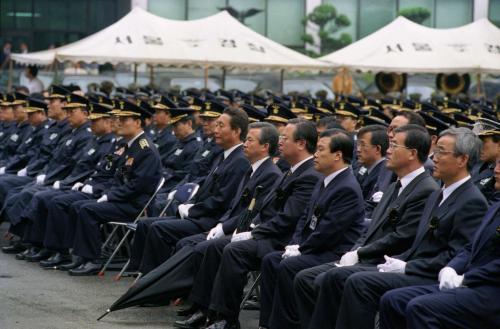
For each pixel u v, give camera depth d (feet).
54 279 58.59
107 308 50.52
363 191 52.26
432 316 34.04
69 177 66.80
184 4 182.91
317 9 177.58
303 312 40.57
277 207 46.70
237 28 109.60
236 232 47.52
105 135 67.00
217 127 52.54
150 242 52.65
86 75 137.69
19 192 69.97
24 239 64.95
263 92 125.90
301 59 109.70
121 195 60.18
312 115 70.18
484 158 45.37
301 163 46.62
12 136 83.41
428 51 108.99
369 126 51.49
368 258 39.65
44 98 90.17
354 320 36.83
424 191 39.37
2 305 50.78
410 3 178.91
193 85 139.23
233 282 44.55
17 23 188.03
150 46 104.01
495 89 141.38
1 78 149.69
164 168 70.49
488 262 35.09
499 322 34.14
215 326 44.65
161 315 49.24
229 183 51.93
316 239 42.47
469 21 175.63
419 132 39.99
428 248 37.50
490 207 35.94
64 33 188.34
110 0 186.80
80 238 59.82
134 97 94.58
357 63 108.68
